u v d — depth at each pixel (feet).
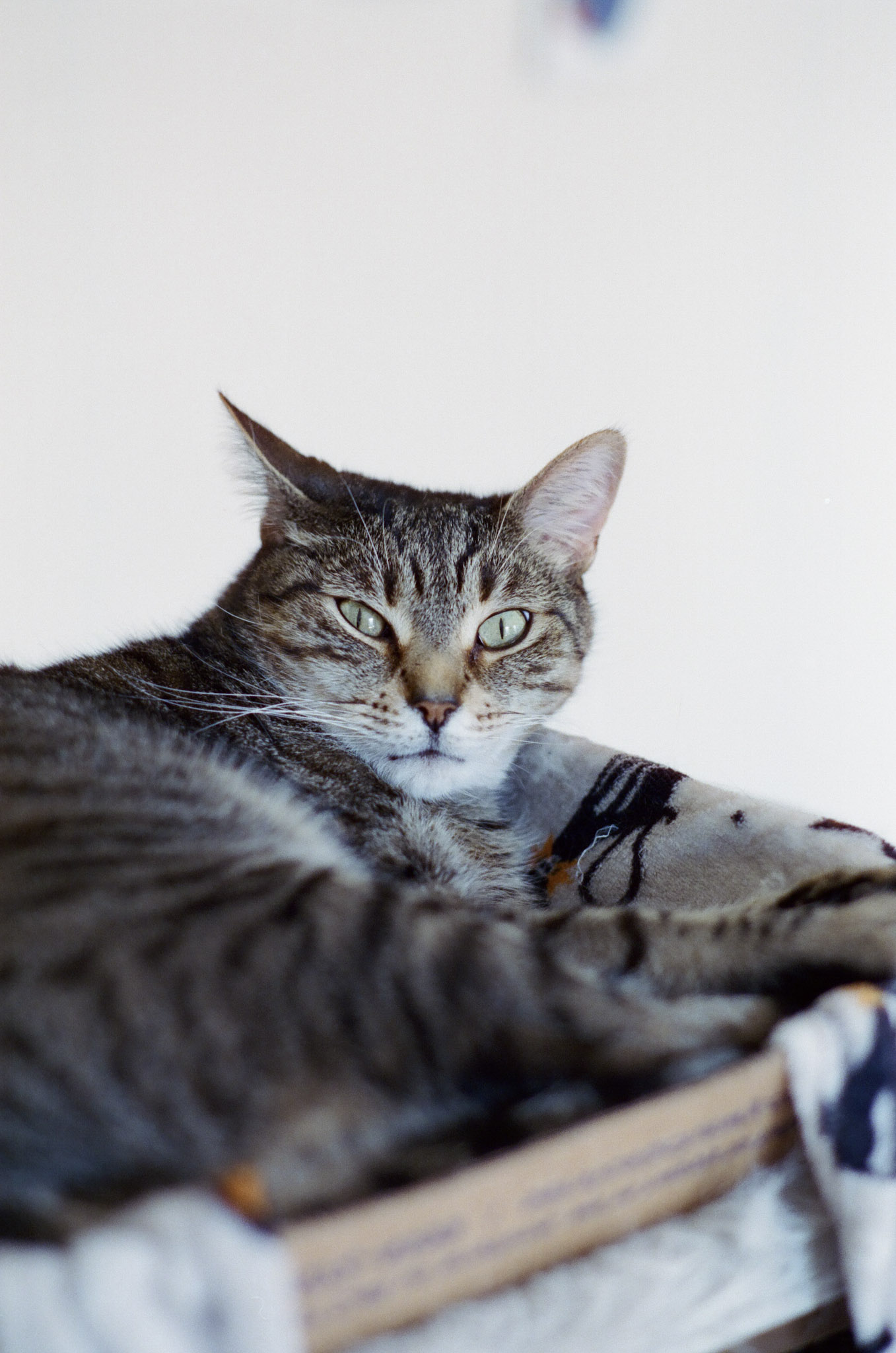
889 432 7.43
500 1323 2.46
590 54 6.26
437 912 3.23
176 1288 1.96
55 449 6.56
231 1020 2.71
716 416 7.25
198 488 6.84
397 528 4.65
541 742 5.44
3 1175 2.40
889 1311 2.87
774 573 7.61
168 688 4.47
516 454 7.20
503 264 6.77
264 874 3.25
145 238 6.23
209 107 6.03
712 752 7.87
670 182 6.76
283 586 4.67
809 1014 2.88
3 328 6.22
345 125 6.23
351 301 6.65
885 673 7.93
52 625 6.89
